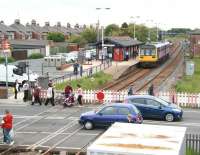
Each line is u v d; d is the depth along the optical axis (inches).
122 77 2581.2
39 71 2709.2
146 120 1237.1
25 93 1520.7
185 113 1369.3
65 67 2896.2
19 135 1055.0
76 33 7032.5
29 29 5807.1
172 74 2721.5
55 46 4576.8
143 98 1253.7
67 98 1451.8
